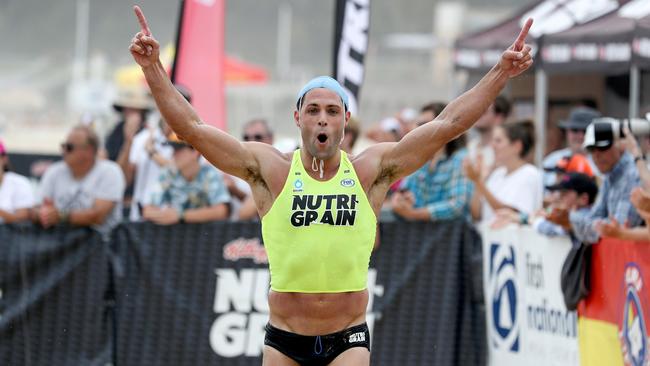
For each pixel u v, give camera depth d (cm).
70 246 1638
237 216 1827
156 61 1008
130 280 1638
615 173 1303
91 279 1638
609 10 1995
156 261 1633
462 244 1628
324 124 1019
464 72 2378
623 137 1280
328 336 1059
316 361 1070
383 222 1627
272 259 1051
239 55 11506
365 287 1062
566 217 1316
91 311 1638
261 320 1630
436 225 1627
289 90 9675
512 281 1538
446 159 1647
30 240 1636
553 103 2408
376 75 10581
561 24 2056
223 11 1912
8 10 11550
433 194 1650
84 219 1638
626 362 1251
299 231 1035
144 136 2191
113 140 2358
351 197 1038
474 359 1628
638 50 1783
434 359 1625
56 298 1638
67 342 1639
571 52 1966
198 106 1892
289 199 1038
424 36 11669
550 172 1697
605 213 1337
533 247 1473
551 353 1438
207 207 1647
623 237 1193
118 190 1714
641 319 1195
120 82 5256
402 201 1612
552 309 1430
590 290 1346
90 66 10750
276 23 11612
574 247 1356
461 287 1631
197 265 1631
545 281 1444
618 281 1266
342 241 1036
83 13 11169
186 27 1895
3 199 1761
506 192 1653
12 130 8344
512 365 1549
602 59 1908
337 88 1038
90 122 2611
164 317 1634
